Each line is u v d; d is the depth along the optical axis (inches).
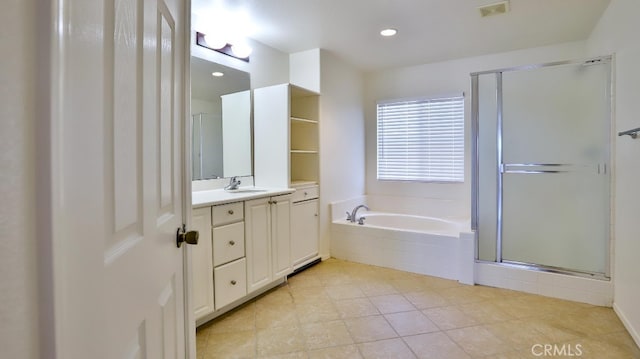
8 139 13.5
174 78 39.5
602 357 74.7
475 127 124.6
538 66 112.6
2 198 13.4
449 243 124.2
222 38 112.0
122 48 23.5
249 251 101.3
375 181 179.9
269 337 84.0
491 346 79.4
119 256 22.8
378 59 154.7
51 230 15.0
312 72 141.6
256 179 129.0
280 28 117.4
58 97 15.2
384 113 176.6
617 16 94.1
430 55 149.2
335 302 104.1
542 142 116.9
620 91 92.7
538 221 117.8
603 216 103.8
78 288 17.3
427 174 166.9
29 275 14.4
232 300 94.9
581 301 103.0
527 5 100.7
